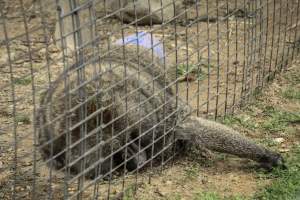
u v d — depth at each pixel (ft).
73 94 14.44
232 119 20.08
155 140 16.79
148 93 17.12
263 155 17.28
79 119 14.78
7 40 11.81
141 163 17.11
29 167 17.38
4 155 18.13
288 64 24.08
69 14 12.48
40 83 23.52
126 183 16.55
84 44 13.15
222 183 16.66
